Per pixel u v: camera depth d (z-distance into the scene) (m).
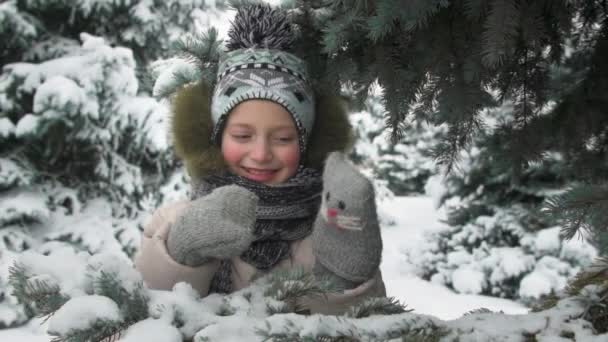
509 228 5.83
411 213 10.94
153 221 1.46
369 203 1.19
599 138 2.03
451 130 1.79
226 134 1.51
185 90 1.65
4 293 4.21
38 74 4.94
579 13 1.59
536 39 1.19
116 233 5.57
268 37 1.54
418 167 13.75
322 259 1.26
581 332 0.79
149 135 5.45
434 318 0.87
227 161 1.52
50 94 4.73
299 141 1.52
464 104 1.42
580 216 1.02
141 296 0.85
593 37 1.74
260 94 1.45
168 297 0.87
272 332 0.78
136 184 5.90
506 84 1.70
